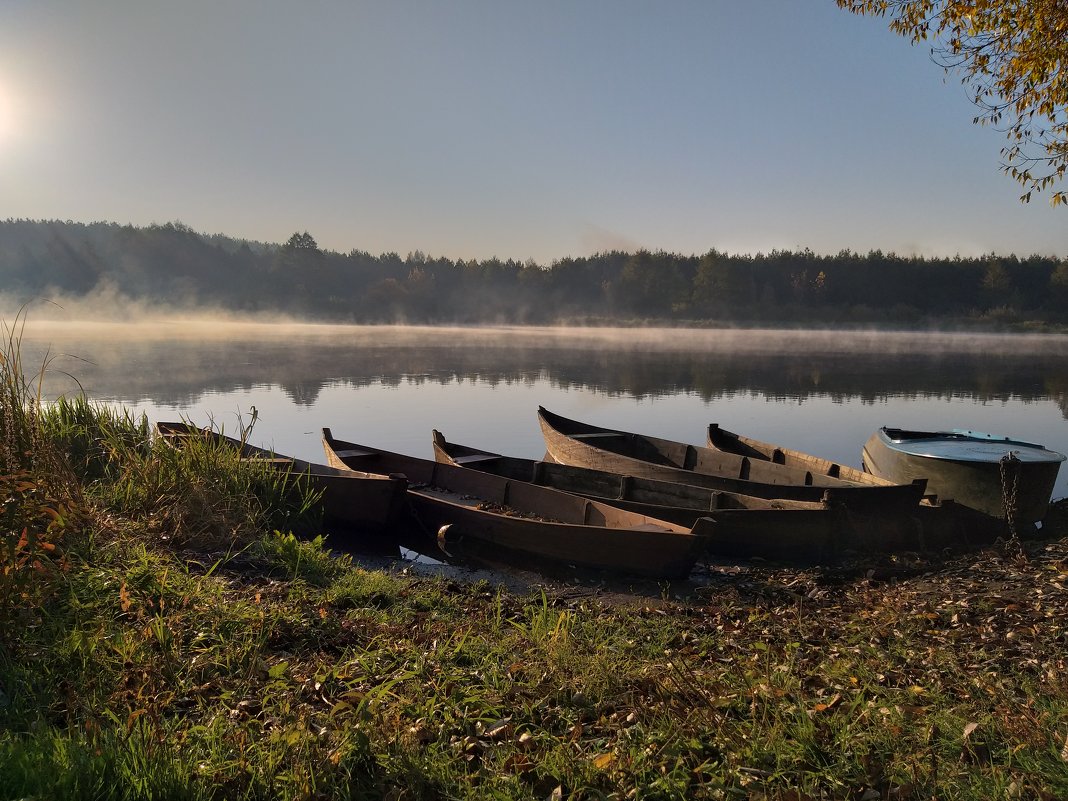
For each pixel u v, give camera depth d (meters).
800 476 12.60
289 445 18.92
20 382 7.64
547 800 3.76
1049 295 106.88
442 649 5.76
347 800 3.63
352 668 5.27
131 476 9.31
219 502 9.30
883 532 10.38
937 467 12.27
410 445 19.59
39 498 6.57
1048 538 10.72
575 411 26.34
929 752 4.09
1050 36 9.34
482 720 4.55
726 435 15.90
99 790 3.38
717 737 4.29
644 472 13.29
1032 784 3.72
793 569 9.58
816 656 5.91
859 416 25.38
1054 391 32.94
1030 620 6.67
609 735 4.46
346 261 160.00
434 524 11.27
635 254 126.88
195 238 148.88
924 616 6.95
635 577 9.21
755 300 119.19
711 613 7.81
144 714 4.14
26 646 4.85
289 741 3.97
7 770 3.37
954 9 9.97
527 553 10.04
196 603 6.10
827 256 123.25
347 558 9.17
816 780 3.90
